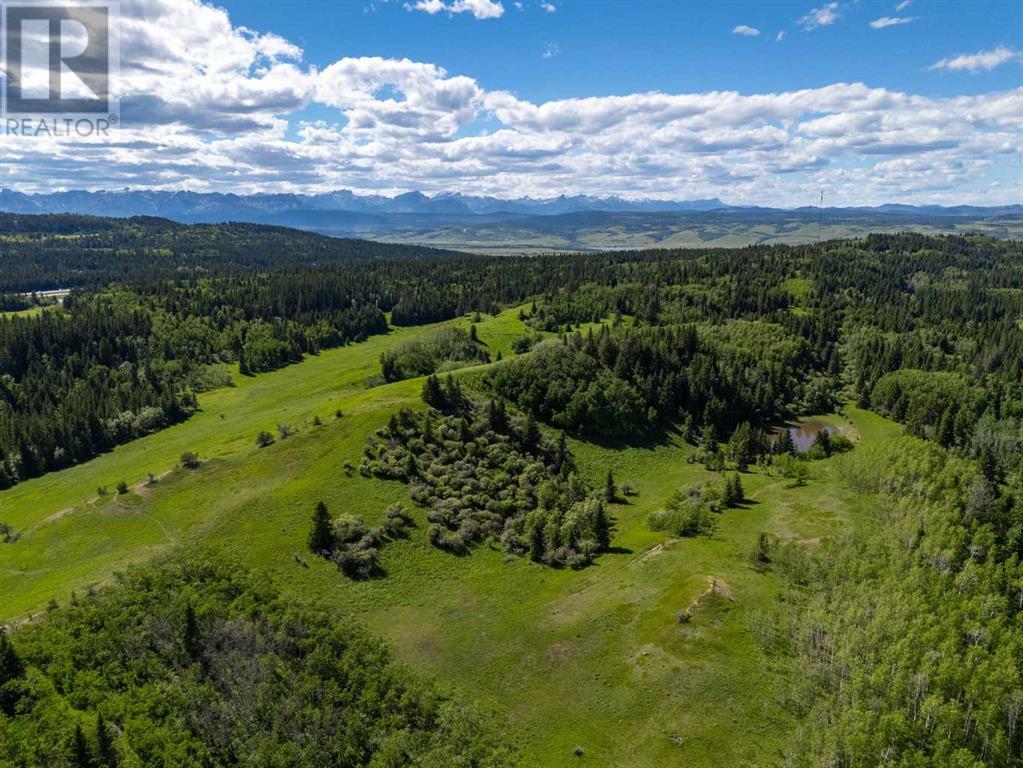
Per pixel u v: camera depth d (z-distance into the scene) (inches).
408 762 2194.9
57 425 6225.4
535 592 3344.0
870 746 2096.5
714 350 7859.3
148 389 7450.8
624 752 2289.6
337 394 7155.5
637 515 4498.0
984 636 2509.8
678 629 2824.8
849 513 3978.8
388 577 3312.0
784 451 5866.1
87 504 3964.1
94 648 2330.2
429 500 3971.5
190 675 2290.8
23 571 3302.2
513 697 2561.5
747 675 2568.9
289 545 3398.1
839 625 2655.0
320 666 2486.5
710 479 5182.1
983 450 5004.9
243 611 2657.5
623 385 6402.6
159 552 3248.0
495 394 5851.4
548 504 4261.8
